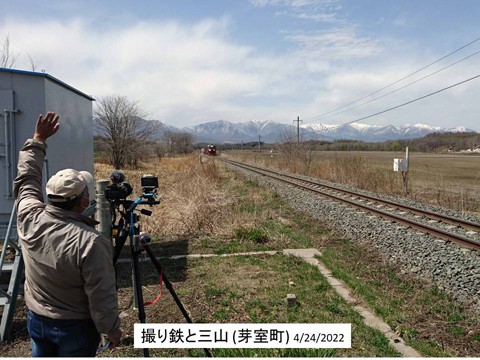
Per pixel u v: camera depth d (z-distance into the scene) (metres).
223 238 8.75
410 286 5.97
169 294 5.52
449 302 5.37
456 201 15.12
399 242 8.20
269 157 49.41
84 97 8.12
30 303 2.60
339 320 4.70
